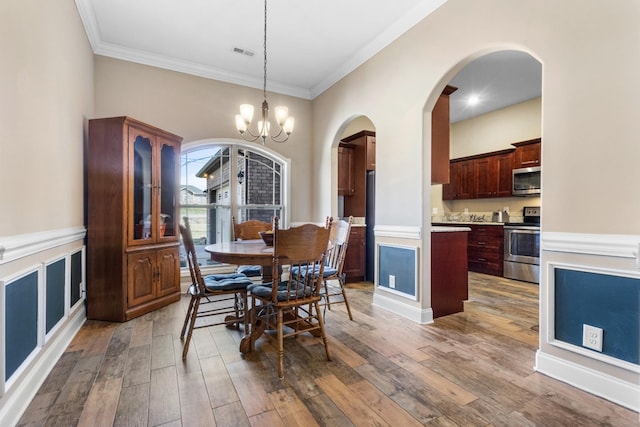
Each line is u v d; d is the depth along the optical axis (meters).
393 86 3.06
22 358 1.53
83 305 2.62
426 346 2.20
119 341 2.25
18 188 1.54
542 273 1.85
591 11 1.66
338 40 3.24
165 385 1.68
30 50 1.68
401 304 2.90
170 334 2.39
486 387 1.68
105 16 2.84
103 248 2.67
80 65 2.68
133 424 1.37
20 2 1.57
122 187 2.67
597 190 1.63
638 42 1.50
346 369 1.86
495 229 4.82
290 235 1.86
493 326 2.61
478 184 5.41
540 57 1.89
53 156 2.00
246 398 1.57
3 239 1.38
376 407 1.50
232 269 4.10
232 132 4.07
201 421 1.39
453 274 2.96
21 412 1.44
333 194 4.24
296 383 1.71
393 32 3.01
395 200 3.01
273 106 4.36
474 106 5.17
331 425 1.37
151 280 2.96
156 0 2.63
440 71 2.57
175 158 3.35
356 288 4.01
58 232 2.04
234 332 2.44
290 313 2.49
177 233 3.33
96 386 1.67
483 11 2.23
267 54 3.53
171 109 3.70
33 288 1.67
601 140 1.62
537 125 4.80
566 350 1.73
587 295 1.67
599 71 1.63
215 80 3.96
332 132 4.15
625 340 1.53
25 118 1.62
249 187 4.30
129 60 3.46
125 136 2.69
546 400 1.56
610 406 1.52
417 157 2.77
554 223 1.80
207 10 2.77
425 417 1.43
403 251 2.89
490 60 3.59
